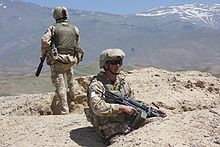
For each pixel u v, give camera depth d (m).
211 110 4.20
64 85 6.07
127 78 7.54
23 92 79.38
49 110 6.69
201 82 7.45
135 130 3.94
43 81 91.12
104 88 4.11
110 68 4.13
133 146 3.57
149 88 7.21
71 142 4.21
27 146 4.22
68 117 5.33
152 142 3.57
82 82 6.79
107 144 4.12
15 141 4.51
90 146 4.12
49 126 4.89
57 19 6.05
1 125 5.20
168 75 8.00
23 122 5.28
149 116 4.17
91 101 4.04
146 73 8.11
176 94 6.91
